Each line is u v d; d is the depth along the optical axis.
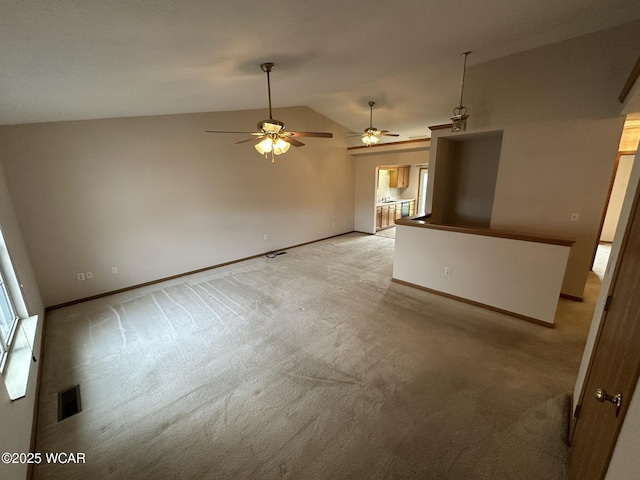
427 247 3.72
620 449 0.87
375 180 7.23
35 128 3.23
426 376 2.24
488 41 2.87
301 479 1.52
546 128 3.40
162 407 2.02
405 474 1.52
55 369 2.44
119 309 3.53
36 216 3.35
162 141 4.16
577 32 2.94
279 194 5.85
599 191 3.20
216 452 1.68
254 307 3.49
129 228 4.04
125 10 1.23
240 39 1.82
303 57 2.41
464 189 5.14
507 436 1.72
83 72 1.84
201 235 4.79
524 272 2.95
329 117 6.48
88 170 3.62
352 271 4.72
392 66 3.22
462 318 3.11
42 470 1.60
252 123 5.12
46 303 3.52
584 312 3.22
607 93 2.99
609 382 1.12
